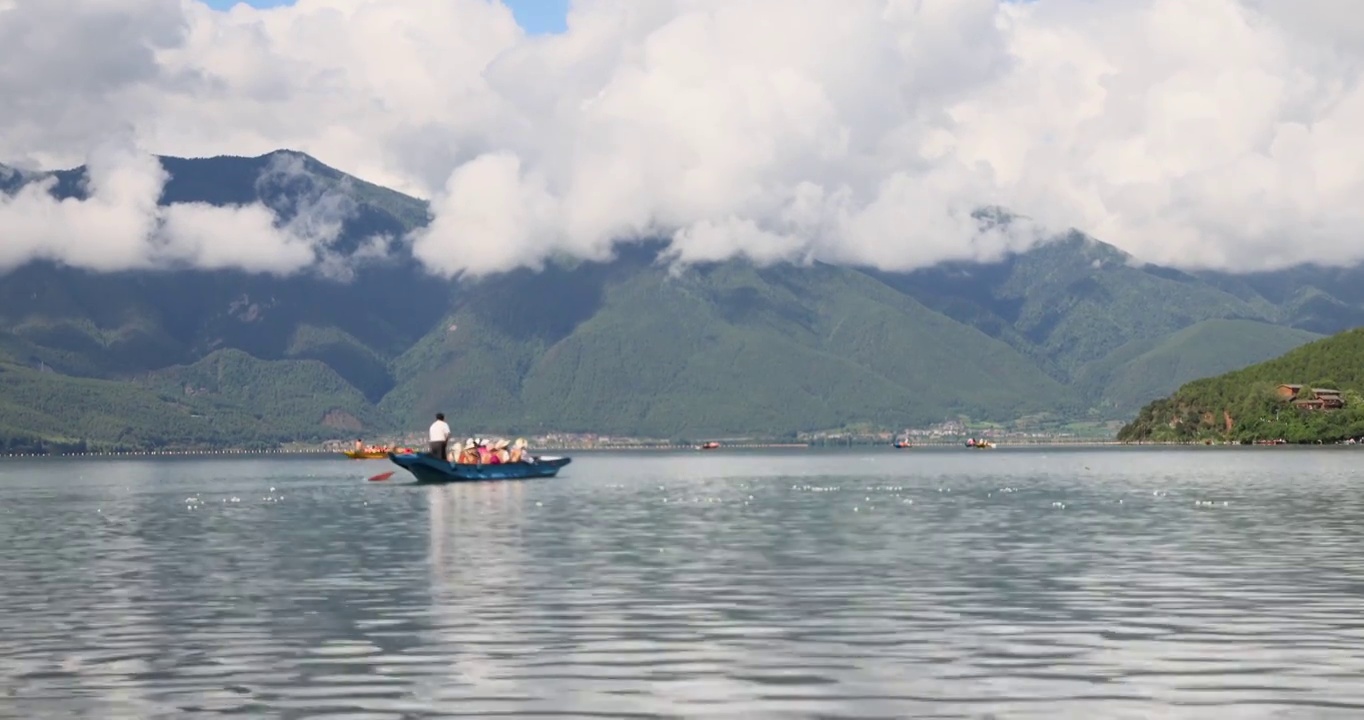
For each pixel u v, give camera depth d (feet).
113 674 102.27
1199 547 193.36
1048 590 145.38
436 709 90.17
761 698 92.68
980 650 109.50
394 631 120.47
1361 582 150.71
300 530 240.94
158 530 248.73
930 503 317.63
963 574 160.76
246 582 158.51
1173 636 115.34
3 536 236.43
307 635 118.73
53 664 106.32
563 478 517.14
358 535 226.99
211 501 366.43
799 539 211.82
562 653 109.29
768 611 131.13
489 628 121.70
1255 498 328.90
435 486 426.92
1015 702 90.94
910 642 113.39
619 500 337.72
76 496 422.82
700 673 101.04
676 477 554.46
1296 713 87.25
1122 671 100.73
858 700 91.91
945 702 91.15
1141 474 527.81
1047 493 366.84
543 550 195.42
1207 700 91.04
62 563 184.14
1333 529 225.56
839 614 128.98
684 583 153.48
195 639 117.19
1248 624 121.39
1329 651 107.96
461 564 176.04
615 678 99.45
